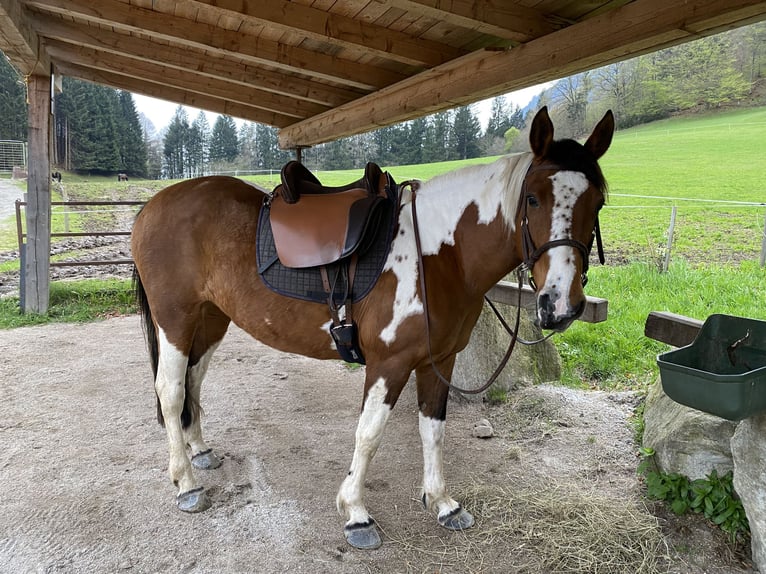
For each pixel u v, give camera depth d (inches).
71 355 170.4
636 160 797.9
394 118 158.7
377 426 75.9
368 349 76.6
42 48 181.9
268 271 80.4
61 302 235.9
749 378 59.9
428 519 85.5
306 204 81.9
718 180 595.5
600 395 135.3
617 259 312.2
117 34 161.6
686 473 88.1
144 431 116.4
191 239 86.0
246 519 84.5
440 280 73.9
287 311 80.8
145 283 90.1
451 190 75.7
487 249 72.1
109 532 80.2
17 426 117.7
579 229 61.3
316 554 76.7
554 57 95.3
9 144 1108.5
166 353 88.5
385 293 74.3
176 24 134.2
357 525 78.7
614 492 92.9
